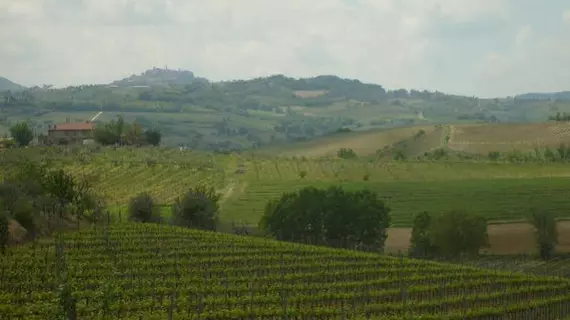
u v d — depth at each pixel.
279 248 106.12
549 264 125.56
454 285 85.31
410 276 91.25
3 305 64.44
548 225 132.62
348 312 69.81
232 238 113.94
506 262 127.56
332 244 144.62
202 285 79.50
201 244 104.62
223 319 66.44
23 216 107.06
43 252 92.06
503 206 171.12
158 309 68.31
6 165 182.62
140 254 94.31
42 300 68.69
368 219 143.38
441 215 135.75
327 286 81.88
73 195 122.94
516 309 75.69
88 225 122.50
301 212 144.12
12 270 81.12
